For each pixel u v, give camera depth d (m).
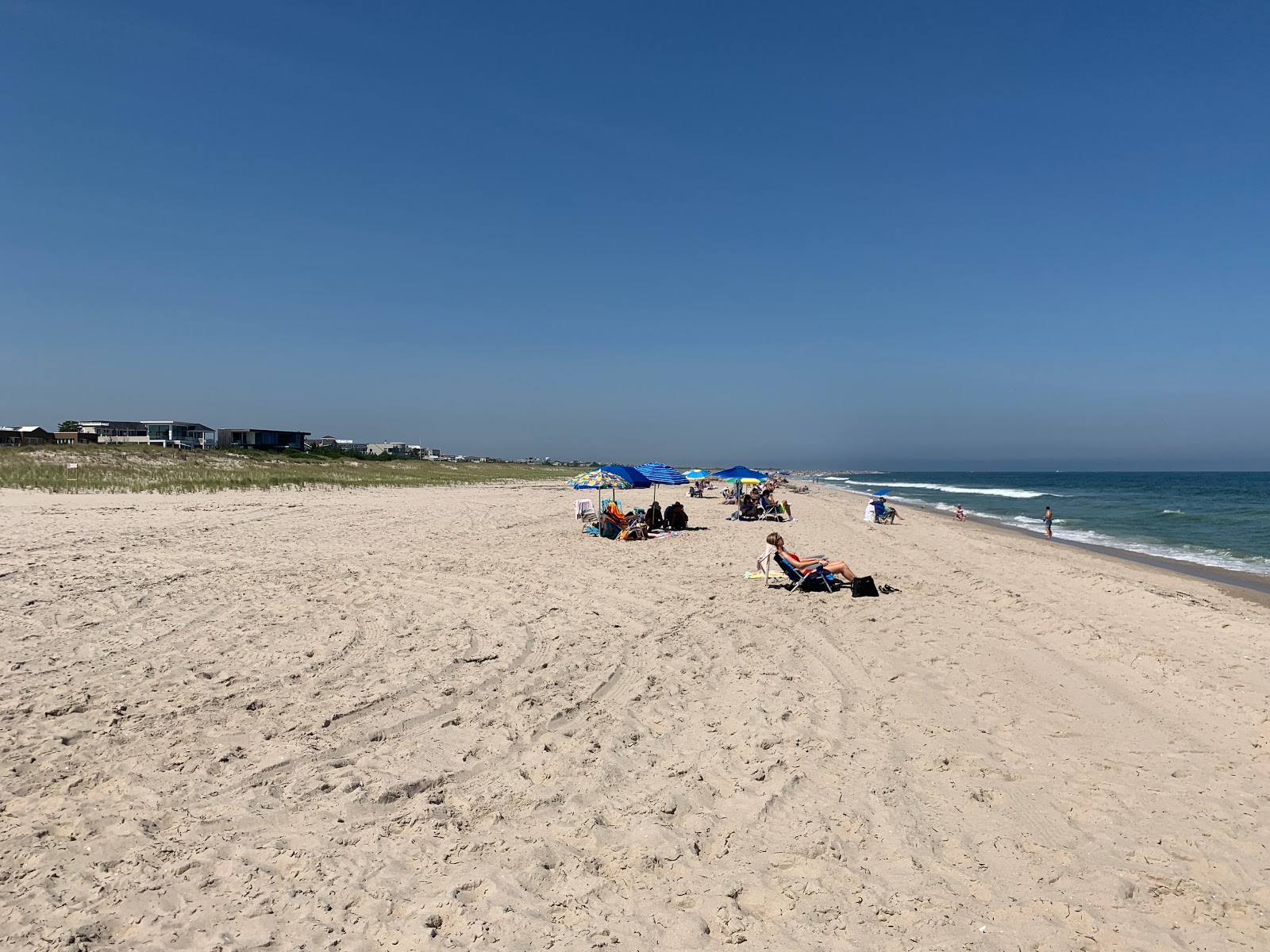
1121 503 52.47
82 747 5.11
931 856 3.96
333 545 15.33
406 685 6.61
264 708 5.97
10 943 3.05
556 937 3.20
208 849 3.85
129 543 14.14
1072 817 4.43
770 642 8.52
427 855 3.86
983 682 7.15
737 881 3.68
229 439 83.44
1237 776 5.05
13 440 68.94
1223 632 9.33
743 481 33.69
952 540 21.28
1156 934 3.30
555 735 5.58
